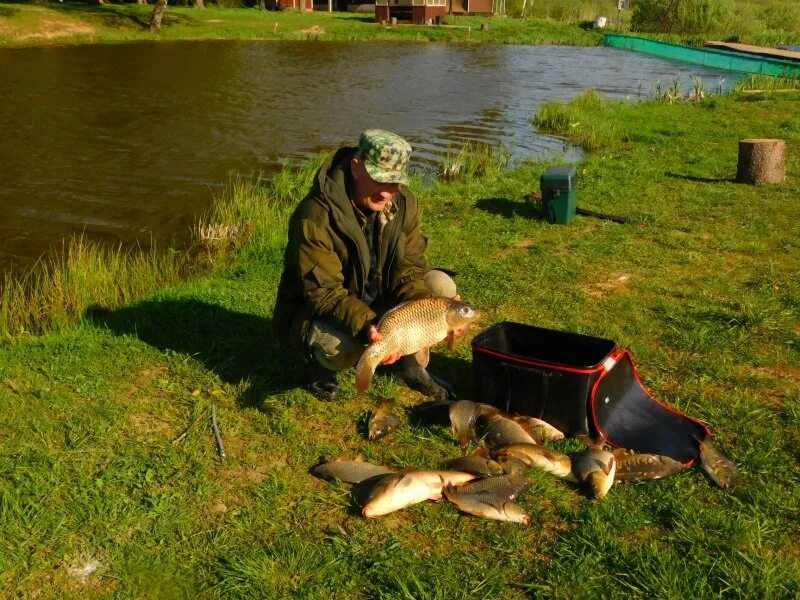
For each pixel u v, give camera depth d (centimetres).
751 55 3475
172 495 385
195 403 468
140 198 1127
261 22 4500
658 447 417
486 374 442
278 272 743
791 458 415
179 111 1866
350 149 427
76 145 1468
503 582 330
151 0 5122
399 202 438
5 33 3388
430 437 434
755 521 358
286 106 1989
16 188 1169
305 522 369
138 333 570
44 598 323
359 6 5916
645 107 1892
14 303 664
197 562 344
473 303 634
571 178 852
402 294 441
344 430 446
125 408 462
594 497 380
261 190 1149
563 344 464
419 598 321
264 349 540
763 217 891
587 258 750
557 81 2677
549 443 421
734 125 1591
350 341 426
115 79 2384
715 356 534
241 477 403
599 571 335
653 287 667
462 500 365
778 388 492
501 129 1722
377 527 363
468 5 5891
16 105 1875
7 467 401
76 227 992
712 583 325
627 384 451
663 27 4900
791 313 603
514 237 822
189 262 852
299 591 325
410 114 1917
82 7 4291
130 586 329
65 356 529
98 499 379
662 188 1042
